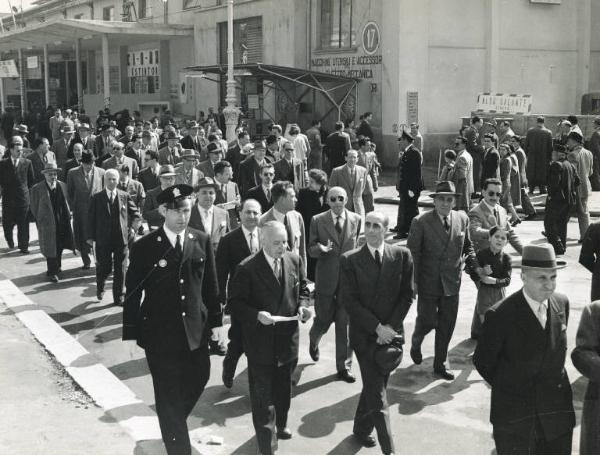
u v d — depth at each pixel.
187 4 36.31
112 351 8.54
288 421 6.51
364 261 5.99
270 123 29.27
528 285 4.62
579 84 28.30
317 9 28.58
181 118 35.84
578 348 4.69
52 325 9.13
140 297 5.62
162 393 5.56
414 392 7.14
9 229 14.22
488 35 26.48
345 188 12.09
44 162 15.07
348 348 7.57
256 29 31.67
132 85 42.28
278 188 7.80
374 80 26.20
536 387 4.68
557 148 13.30
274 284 5.96
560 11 27.72
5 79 51.91
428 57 25.69
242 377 7.64
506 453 4.77
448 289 7.43
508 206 16.11
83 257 12.58
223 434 6.27
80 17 49.44
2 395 6.94
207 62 34.69
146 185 12.74
